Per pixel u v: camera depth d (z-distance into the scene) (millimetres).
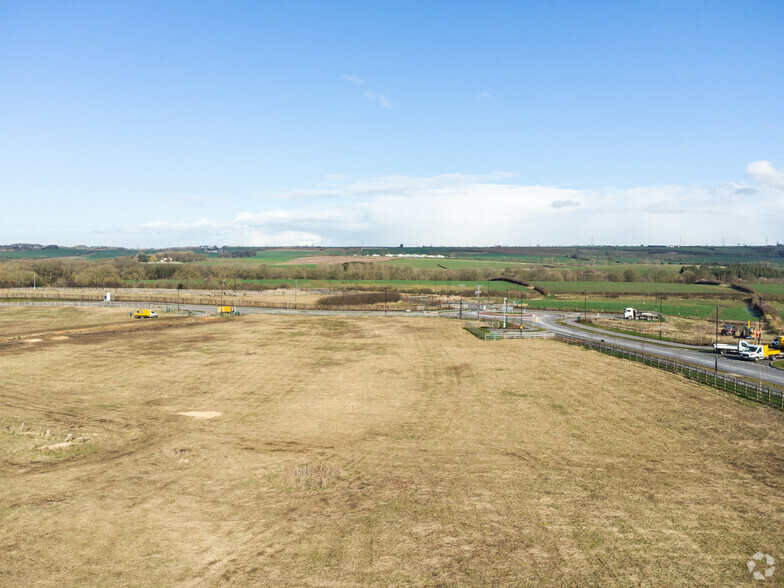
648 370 57656
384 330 90500
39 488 25859
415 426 38312
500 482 27859
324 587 18172
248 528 22312
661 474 29172
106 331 86250
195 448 32750
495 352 69375
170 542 20953
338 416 40906
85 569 18891
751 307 138375
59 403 43750
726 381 50094
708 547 21188
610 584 18578
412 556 20281
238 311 118250
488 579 18828
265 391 48719
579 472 29406
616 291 174125
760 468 30078
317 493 26156
